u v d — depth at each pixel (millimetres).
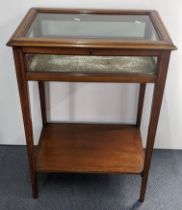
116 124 1683
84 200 1458
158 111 1166
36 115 1676
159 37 1059
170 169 1647
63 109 1654
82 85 1560
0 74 1527
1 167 1645
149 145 1275
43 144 1527
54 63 1103
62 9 1325
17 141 1786
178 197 1487
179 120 1664
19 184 1544
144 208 1425
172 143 1762
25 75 1072
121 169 1394
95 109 1652
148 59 1141
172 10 1344
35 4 1354
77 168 1393
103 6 1359
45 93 1589
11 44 982
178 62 1460
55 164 1409
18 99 1616
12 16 1377
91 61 1119
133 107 1640
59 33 1207
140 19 1300
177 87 1540
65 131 1616
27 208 1417
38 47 1000
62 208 1416
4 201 1452
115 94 1594
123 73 1073
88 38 1107
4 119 1694
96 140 1561
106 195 1487
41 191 1503
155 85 1098
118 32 1229
